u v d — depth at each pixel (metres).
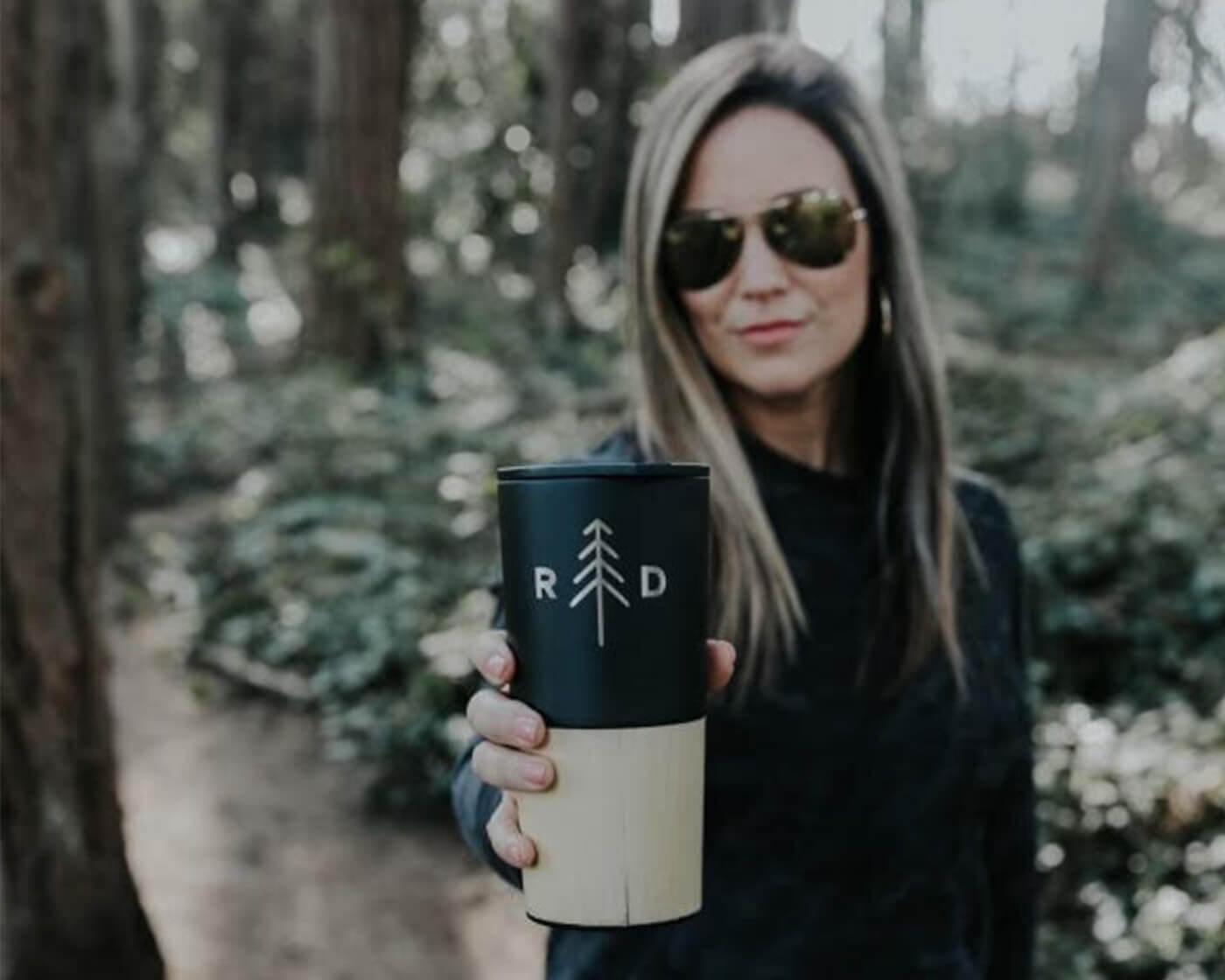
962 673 1.24
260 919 3.93
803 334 1.23
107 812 3.07
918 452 1.30
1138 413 6.58
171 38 19.12
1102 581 5.00
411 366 9.75
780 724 1.17
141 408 10.49
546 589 0.78
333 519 6.53
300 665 5.52
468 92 13.28
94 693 3.01
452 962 3.75
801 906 1.16
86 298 7.48
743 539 1.19
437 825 4.54
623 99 13.06
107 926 3.09
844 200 1.23
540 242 12.06
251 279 15.47
